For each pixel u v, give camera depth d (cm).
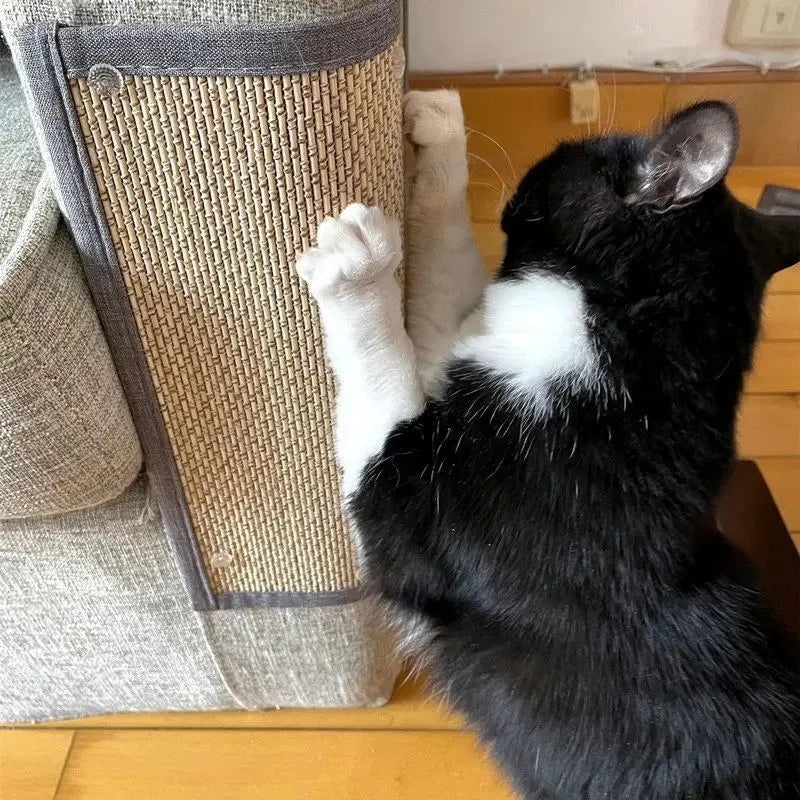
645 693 73
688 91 141
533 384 71
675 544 71
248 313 72
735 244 71
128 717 110
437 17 133
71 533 86
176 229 66
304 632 99
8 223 69
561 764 76
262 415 79
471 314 83
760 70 139
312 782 104
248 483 84
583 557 69
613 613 71
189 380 76
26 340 62
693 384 70
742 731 73
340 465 82
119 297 69
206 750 106
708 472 72
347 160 65
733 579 79
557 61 139
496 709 78
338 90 61
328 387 78
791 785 73
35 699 106
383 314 70
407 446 73
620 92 140
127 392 75
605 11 133
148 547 89
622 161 72
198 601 94
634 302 70
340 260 64
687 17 134
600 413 69
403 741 107
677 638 73
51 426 66
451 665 81
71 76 58
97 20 57
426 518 73
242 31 57
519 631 73
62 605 94
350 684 105
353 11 59
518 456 70
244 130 61
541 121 142
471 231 88
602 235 71
